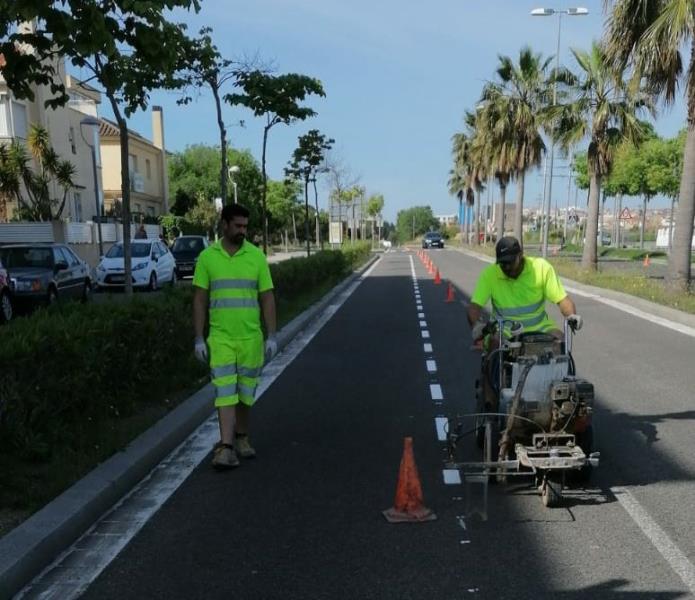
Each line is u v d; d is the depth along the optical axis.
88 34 5.77
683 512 4.88
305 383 9.38
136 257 24.00
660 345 11.84
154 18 6.14
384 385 9.20
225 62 14.59
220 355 5.97
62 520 4.47
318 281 22.88
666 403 7.93
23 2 5.22
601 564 4.13
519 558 4.22
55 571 4.15
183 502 5.21
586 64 25.69
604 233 91.06
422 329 14.63
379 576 4.02
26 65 6.66
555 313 16.95
